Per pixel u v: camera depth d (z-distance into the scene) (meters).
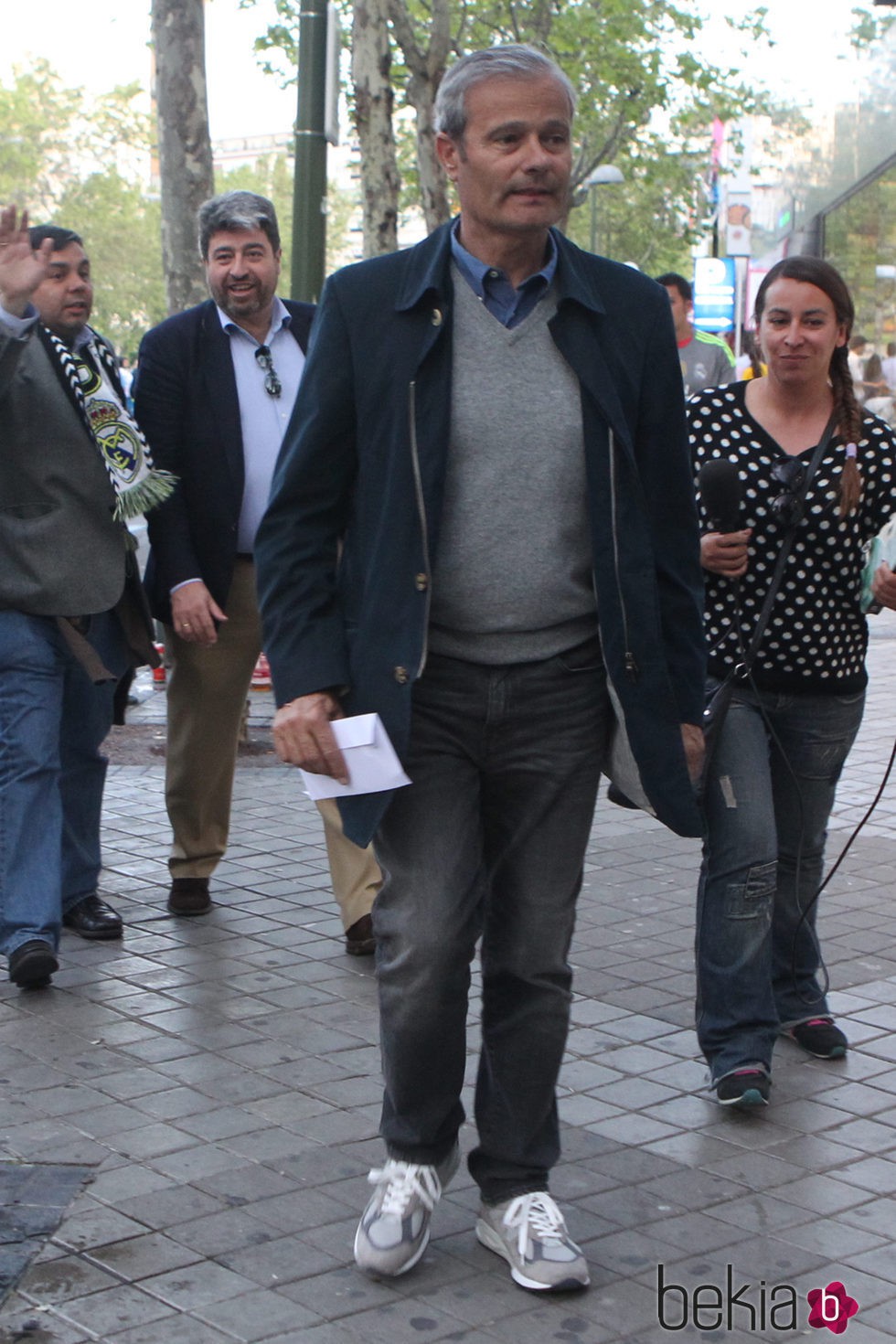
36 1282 3.27
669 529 3.32
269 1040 4.60
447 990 3.22
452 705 3.19
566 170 3.06
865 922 5.75
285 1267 3.34
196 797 5.73
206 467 5.46
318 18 9.09
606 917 5.82
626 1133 4.02
